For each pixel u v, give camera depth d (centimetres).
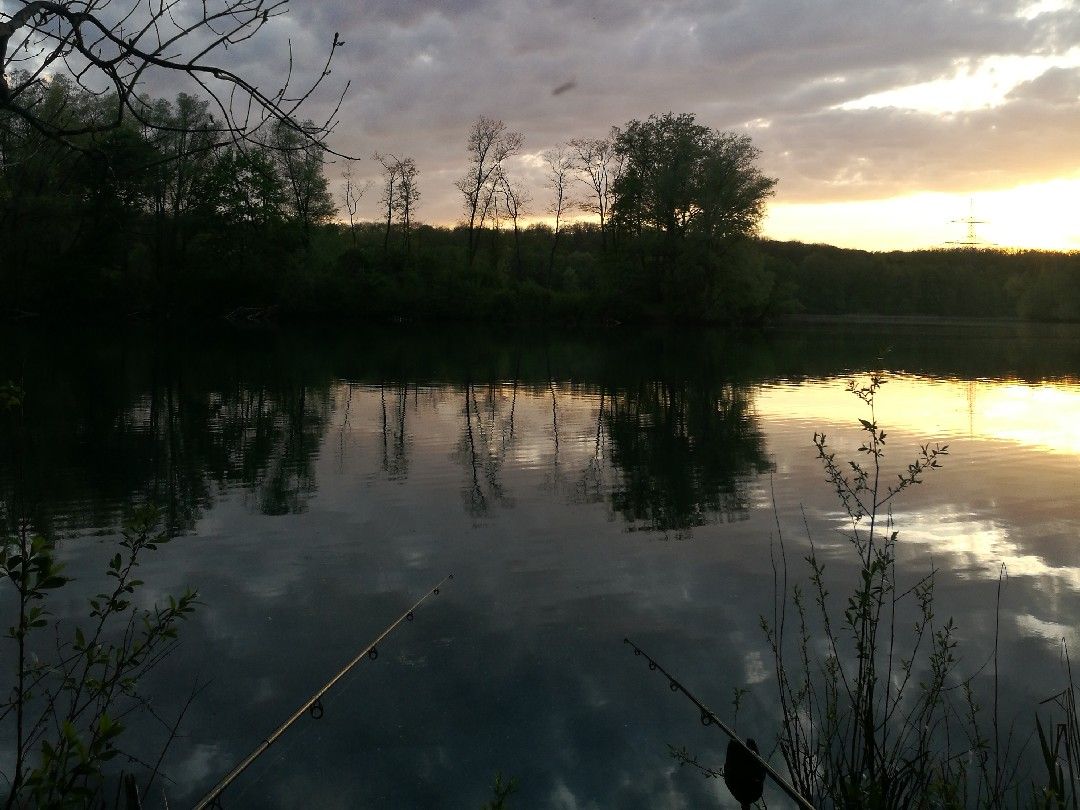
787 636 632
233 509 1032
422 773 459
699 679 564
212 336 4556
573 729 504
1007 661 582
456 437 1572
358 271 6181
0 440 1505
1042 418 1778
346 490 1138
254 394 2212
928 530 926
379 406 2008
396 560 829
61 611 686
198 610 693
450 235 8500
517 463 1327
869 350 4038
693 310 5588
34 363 2911
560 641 630
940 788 358
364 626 662
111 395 2145
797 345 4397
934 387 2406
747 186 5150
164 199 4719
